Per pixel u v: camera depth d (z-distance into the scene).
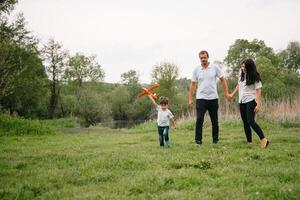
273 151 7.82
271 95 27.52
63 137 16.17
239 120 18.91
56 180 5.55
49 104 64.44
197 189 4.61
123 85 93.06
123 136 15.88
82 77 72.19
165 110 10.02
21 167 7.03
